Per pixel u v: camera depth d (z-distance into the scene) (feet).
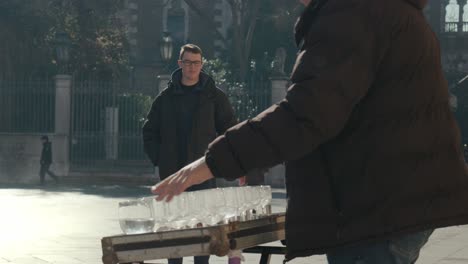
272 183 115.24
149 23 212.64
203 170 11.54
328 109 11.12
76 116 119.44
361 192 11.53
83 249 40.40
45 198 82.84
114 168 118.83
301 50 11.82
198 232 12.78
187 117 27.07
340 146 11.68
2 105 119.85
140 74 197.57
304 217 11.85
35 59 138.41
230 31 210.18
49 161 114.73
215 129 27.63
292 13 175.63
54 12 149.79
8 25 136.05
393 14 11.60
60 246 41.55
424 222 11.42
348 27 11.41
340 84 11.18
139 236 12.82
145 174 118.62
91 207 70.79
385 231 11.36
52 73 137.28
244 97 116.67
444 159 11.78
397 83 11.60
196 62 26.84
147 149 27.63
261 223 14.49
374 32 11.50
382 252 11.48
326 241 11.66
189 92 27.12
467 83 164.86
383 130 11.53
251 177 27.84
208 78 27.14
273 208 70.64
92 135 119.34
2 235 46.73
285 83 115.34
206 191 15.23
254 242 14.14
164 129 27.09
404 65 11.62
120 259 12.84
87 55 148.46
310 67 11.32
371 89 11.62
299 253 11.85
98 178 118.21
